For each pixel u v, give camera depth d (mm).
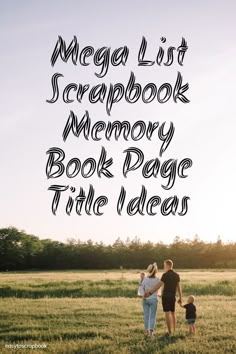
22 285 41094
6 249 122438
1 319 22156
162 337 17156
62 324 20484
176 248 119312
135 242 121500
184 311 24203
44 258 121688
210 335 17406
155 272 17672
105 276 55906
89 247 121188
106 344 16344
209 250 117750
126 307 25719
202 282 40781
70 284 41906
